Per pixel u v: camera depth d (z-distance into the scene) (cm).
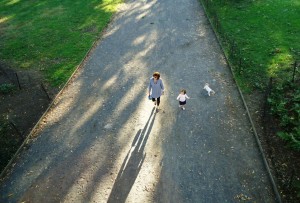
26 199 863
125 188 859
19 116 1191
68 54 1605
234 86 1228
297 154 896
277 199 778
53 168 948
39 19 2089
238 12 1878
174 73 1362
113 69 1445
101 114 1158
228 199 798
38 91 1330
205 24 1794
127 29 1841
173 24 1844
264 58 1382
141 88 1285
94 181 890
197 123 1064
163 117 1109
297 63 1315
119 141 1022
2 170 957
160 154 957
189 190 834
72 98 1268
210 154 938
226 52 1470
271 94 1139
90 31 1844
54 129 1107
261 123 1024
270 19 1742
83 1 2339
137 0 2280
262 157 900
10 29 1986
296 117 1021
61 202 843
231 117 1071
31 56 1627
